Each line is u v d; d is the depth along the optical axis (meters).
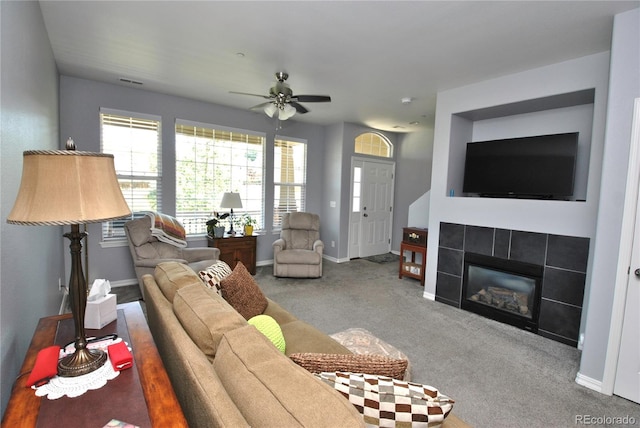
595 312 2.24
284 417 0.75
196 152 4.62
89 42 2.76
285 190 5.72
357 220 6.21
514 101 3.21
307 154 5.91
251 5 2.15
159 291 1.81
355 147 6.16
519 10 2.12
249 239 4.74
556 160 3.08
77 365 1.10
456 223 3.73
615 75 2.12
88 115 3.79
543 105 3.29
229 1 2.11
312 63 3.11
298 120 5.62
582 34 2.41
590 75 2.75
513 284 3.29
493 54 2.80
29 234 1.74
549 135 3.12
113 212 1.07
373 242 6.55
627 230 2.10
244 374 0.93
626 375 2.14
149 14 2.29
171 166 4.39
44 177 0.98
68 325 1.50
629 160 2.08
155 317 1.67
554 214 2.97
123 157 4.07
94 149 3.84
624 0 1.97
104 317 1.52
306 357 1.14
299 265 4.73
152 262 3.50
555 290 2.98
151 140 4.24
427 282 4.04
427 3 2.07
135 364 1.20
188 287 1.66
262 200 5.39
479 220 3.52
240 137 5.04
